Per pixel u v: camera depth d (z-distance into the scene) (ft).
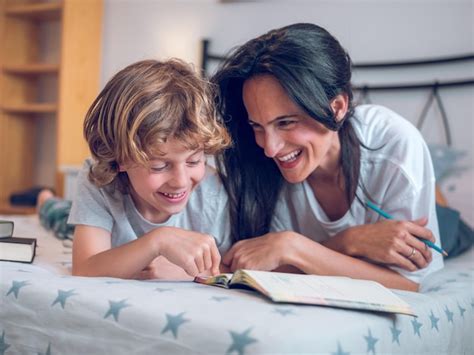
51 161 10.37
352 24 7.45
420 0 7.02
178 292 2.35
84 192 3.33
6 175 9.98
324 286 2.40
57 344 2.31
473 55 6.66
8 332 2.46
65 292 2.36
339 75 3.27
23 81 10.23
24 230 5.17
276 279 2.37
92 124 3.16
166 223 3.53
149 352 2.02
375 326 2.18
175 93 2.98
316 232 4.06
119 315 2.14
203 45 8.48
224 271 3.34
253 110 3.23
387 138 3.76
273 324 1.89
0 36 9.80
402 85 7.13
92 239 3.20
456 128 6.83
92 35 9.34
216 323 1.91
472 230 5.40
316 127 3.25
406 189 3.59
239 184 3.78
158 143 2.79
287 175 3.44
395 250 3.30
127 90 2.96
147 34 9.13
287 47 3.11
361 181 3.71
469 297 3.23
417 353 2.44
